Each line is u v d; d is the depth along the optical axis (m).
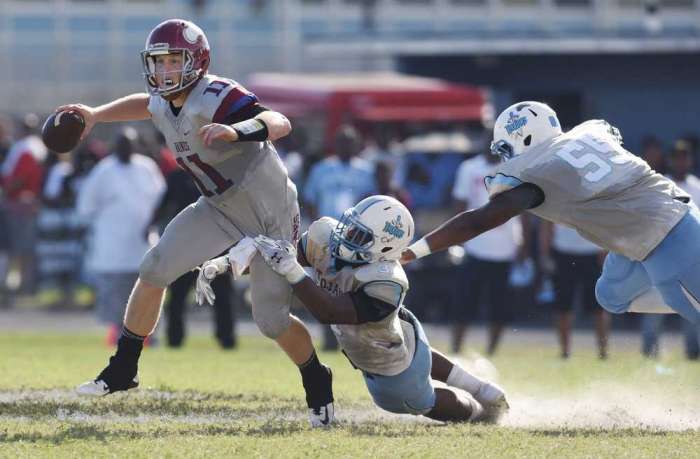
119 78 103.88
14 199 72.62
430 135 88.12
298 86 91.56
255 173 24.67
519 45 80.81
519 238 51.41
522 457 20.84
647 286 26.89
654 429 25.00
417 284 67.00
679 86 81.56
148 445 21.55
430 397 25.33
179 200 50.53
